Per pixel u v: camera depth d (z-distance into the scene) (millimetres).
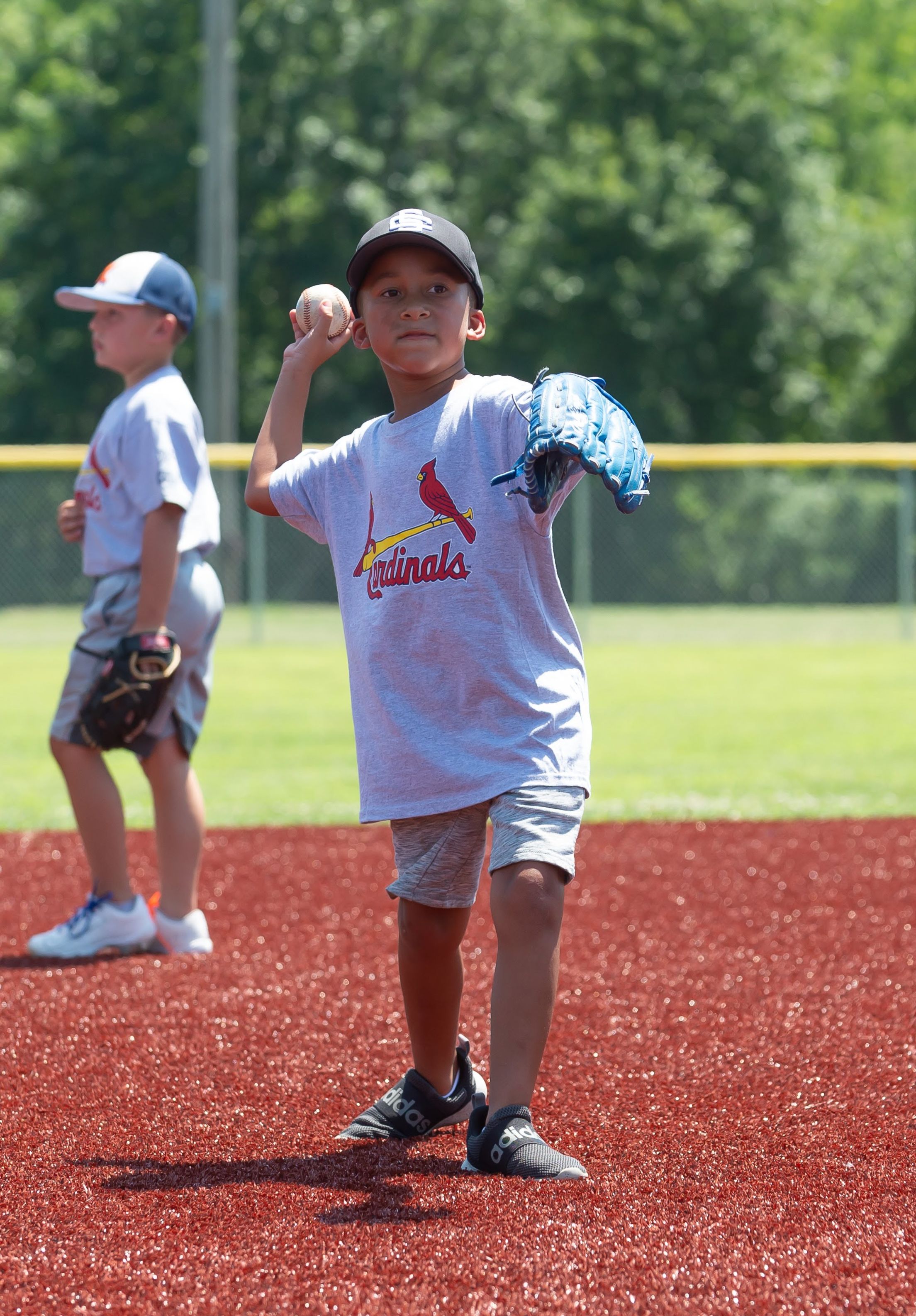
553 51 54156
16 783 14008
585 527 33688
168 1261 3924
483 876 9555
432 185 51406
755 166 52750
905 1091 5457
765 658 27625
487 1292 3701
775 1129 5086
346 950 7688
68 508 8031
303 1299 3686
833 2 68000
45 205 53531
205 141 37938
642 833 10914
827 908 8500
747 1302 3646
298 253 53375
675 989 6883
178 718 7742
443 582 4746
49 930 8375
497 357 49750
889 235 57688
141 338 7961
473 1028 6363
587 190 48375
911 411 61469
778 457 30672
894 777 13641
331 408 52844
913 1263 3859
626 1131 5082
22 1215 4293
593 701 20266
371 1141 5059
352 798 12891
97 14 55906
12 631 34281
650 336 48625
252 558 31734
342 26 52781
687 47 53375
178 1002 6688
